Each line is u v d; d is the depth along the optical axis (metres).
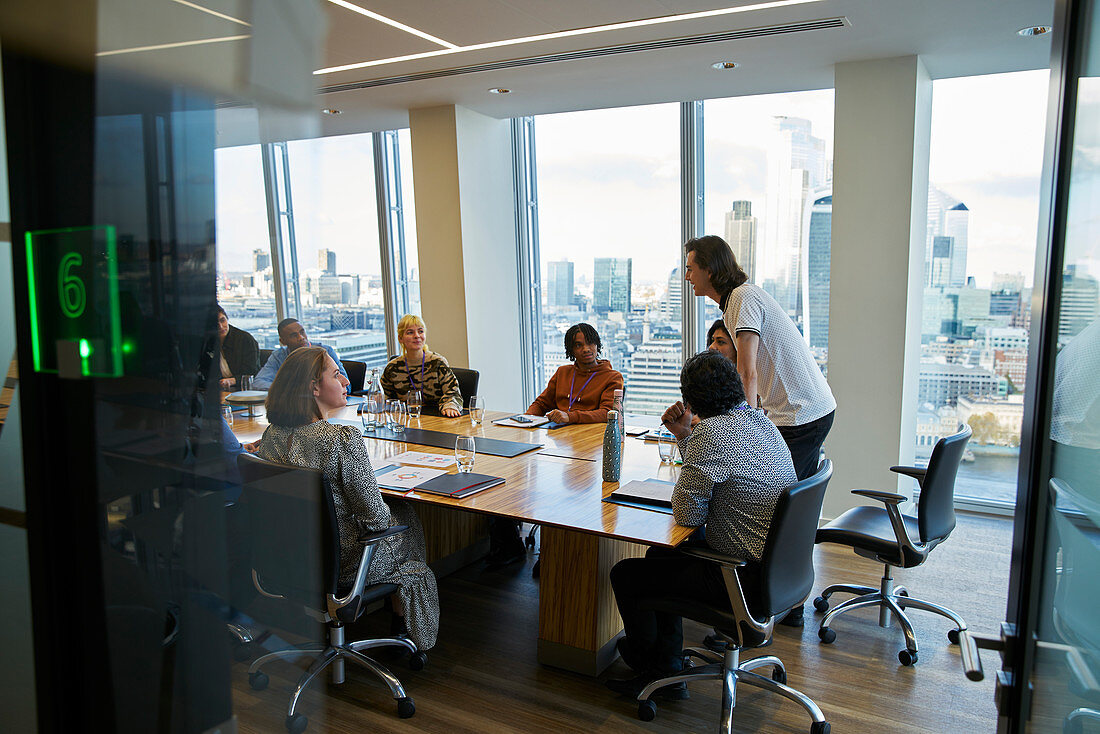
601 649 2.89
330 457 2.41
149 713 0.44
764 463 2.38
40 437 0.40
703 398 2.42
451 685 2.81
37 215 0.38
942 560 4.06
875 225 4.37
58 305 0.39
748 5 3.47
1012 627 1.19
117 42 0.39
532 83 4.91
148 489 0.42
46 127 0.38
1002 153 4.50
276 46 0.45
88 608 0.41
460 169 5.62
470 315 5.83
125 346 0.41
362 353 6.80
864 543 3.05
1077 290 0.99
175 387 0.43
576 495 2.74
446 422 4.15
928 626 3.31
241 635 0.48
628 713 2.63
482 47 4.14
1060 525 1.04
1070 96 1.04
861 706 2.67
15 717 0.43
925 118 4.43
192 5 0.41
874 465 4.49
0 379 0.40
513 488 2.84
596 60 4.37
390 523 2.57
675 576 2.53
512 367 6.36
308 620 0.52
